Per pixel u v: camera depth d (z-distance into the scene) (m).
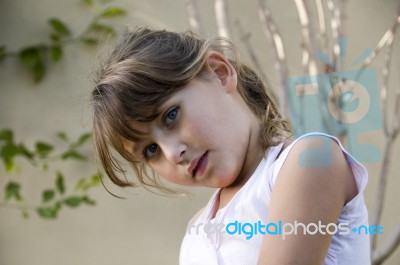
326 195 1.15
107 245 3.15
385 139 2.63
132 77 1.29
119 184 1.51
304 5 2.34
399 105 2.41
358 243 1.25
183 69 1.31
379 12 2.80
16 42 3.25
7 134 3.15
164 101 1.27
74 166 3.19
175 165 1.29
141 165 1.57
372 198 2.78
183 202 3.05
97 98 1.37
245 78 1.52
